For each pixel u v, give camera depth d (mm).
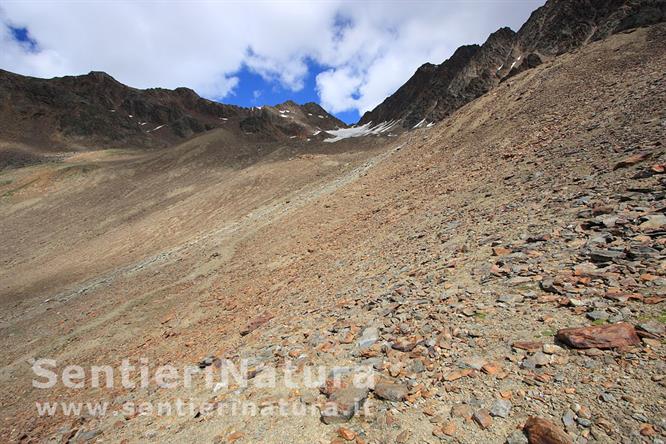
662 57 22734
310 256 19812
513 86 37688
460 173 21188
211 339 12781
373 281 11039
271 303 14273
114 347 17828
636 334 4762
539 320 5789
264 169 90000
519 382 4691
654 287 5512
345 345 7352
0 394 15570
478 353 5527
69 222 82750
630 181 9633
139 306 23625
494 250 9047
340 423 5043
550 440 3652
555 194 11227
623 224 7691
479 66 145250
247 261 25531
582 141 15125
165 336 16156
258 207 56812
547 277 6895
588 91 23562
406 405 4988
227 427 5902
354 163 65875
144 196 96188
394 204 21922
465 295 7438
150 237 59781
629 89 18953
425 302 7836
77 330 22469
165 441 6254
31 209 93875
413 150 39188
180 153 139000
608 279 6102
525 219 10375
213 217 62156
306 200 43312
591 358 4641
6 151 177250
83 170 119500
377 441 4539
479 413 4375
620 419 3723
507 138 23391
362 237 18359
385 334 7152
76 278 43750
